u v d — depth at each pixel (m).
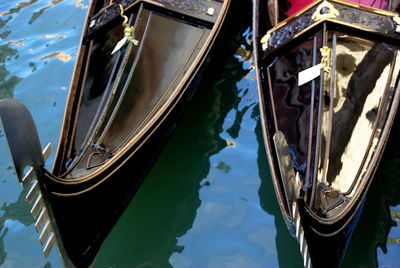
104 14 5.93
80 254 4.50
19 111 3.43
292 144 4.66
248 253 4.86
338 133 4.55
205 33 5.89
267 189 5.39
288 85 5.09
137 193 5.44
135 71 5.41
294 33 5.32
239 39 6.99
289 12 6.26
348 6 5.20
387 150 5.43
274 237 4.97
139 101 5.25
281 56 5.35
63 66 6.94
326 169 4.39
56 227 4.05
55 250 4.99
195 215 5.23
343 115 4.65
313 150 4.45
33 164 3.64
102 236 4.76
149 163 5.24
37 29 7.61
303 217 3.68
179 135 5.97
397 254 4.66
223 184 5.47
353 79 4.86
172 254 4.93
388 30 5.10
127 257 4.96
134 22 5.75
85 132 5.03
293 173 3.77
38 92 6.61
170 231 5.12
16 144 3.46
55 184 3.94
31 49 7.25
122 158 4.71
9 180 5.65
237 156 5.70
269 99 5.16
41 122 6.22
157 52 5.62
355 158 4.45
